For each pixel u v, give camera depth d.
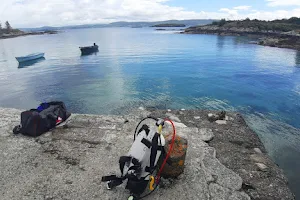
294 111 10.89
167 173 3.39
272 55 29.23
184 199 3.06
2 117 5.83
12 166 3.79
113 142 4.55
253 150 4.72
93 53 35.44
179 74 19.78
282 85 15.66
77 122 5.53
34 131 4.74
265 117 10.16
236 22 87.44
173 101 12.76
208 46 41.66
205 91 14.61
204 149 4.40
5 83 17.59
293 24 70.56
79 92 14.74
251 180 3.63
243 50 34.78
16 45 57.22
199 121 6.14
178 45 45.03
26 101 13.40
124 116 6.06
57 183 3.38
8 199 3.06
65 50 41.34
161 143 3.16
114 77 19.03
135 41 58.88
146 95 13.86
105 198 3.07
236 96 13.48
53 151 4.25
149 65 24.45
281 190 3.44
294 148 7.18
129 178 2.82
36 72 21.66
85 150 4.27
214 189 3.28
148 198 3.05
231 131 5.49
